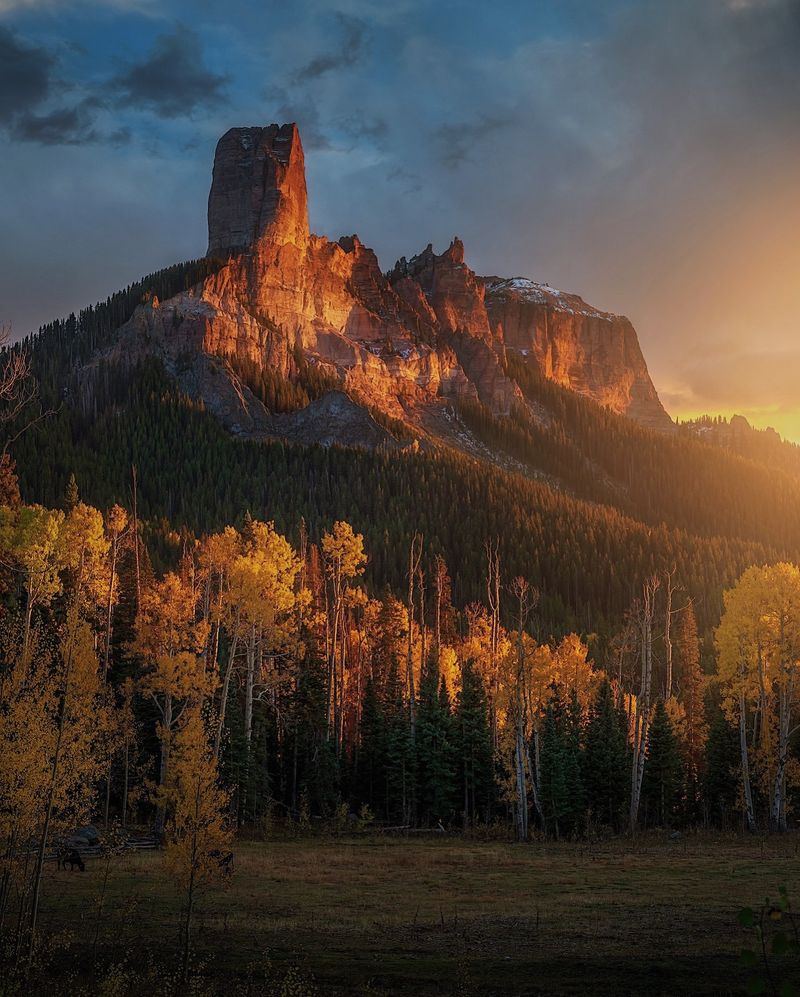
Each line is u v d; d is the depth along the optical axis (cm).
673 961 2081
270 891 3158
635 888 3120
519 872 3572
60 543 5300
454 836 5175
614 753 6038
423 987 1936
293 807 5825
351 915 2747
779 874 3294
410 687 5912
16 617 4797
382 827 5606
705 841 4588
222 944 2369
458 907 2866
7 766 2216
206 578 5703
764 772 5556
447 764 5778
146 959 2206
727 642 5250
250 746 5225
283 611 5566
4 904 2267
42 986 1962
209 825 2331
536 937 2403
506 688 5309
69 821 2441
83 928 2547
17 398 2453
